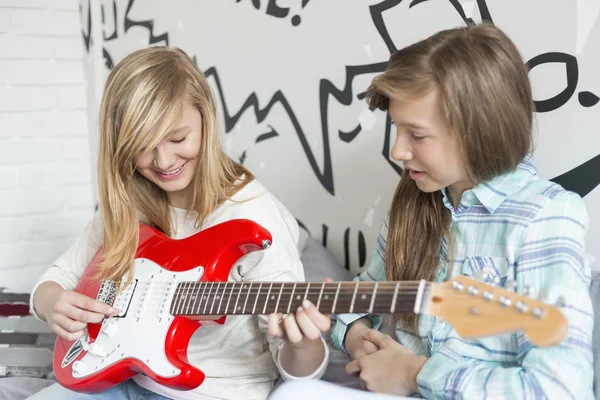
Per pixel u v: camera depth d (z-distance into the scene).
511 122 1.05
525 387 0.96
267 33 1.89
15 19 2.27
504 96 1.05
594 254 1.37
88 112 2.41
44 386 1.68
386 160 1.67
